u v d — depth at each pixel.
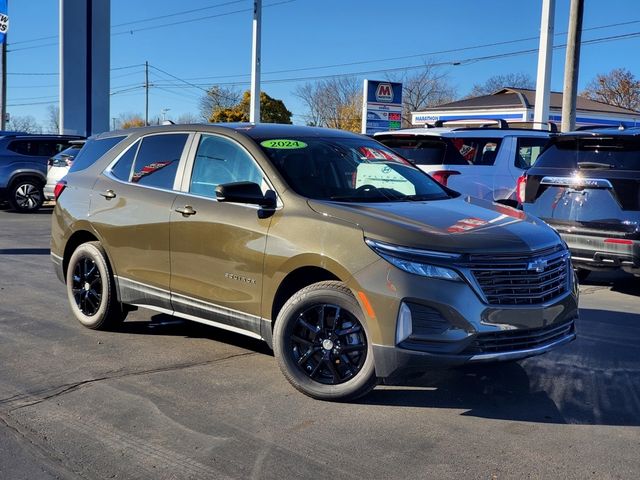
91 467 3.63
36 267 9.54
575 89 14.74
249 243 4.87
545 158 8.33
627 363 5.50
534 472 3.60
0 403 4.48
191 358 5.50
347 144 5.71
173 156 5.74
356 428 4.15
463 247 4.21
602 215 7.69
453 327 4.13
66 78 23.06
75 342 5.90
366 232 4.35
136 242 5.75
